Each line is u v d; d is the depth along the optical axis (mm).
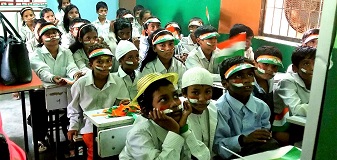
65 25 4578
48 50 2783
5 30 2082
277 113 2047
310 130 540
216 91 2477
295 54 2000
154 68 2578
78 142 2131
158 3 5457
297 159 1281
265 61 1946
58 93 2334
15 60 1995
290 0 3527
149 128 1337
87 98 2129
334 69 494
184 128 1316
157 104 1292
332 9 488
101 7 5164
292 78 2027
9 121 3320
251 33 3100
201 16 4590
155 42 2535
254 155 1315
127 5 6102
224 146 1522
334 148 506
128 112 1634
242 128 1646
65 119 2520
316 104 524
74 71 2730
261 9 3863
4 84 2035
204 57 2924
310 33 2637
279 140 1958
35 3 5828
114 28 3381
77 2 5738
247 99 1655
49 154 2662
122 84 2242
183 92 1535
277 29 3746
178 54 3770
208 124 1575
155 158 1271
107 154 1490
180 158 1387
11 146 847
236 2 4027
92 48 2127
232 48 2043
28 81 2084
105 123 1510
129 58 2234
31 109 2352
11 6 5477
